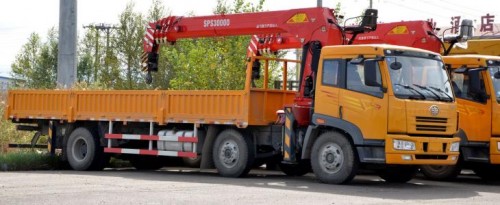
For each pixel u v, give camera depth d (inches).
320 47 665.0
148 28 811.4
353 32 679.7
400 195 535.5
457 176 743.1
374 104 585.6
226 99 685.9
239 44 1114.7
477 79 649.0
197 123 706.2
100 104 784.3
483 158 665.0
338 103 608.1
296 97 665.0
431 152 588.4
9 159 775.1
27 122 864.9
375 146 589.3
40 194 500.7
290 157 652.7
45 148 888.3
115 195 499.5
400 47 600.4
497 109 658.2
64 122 823.7
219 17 760.3
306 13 682.8
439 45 788.6
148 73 811.4
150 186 569.9
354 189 573.9
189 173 753.0
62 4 1055.0
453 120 606.9
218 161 693.9
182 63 1138.0
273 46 853.8
